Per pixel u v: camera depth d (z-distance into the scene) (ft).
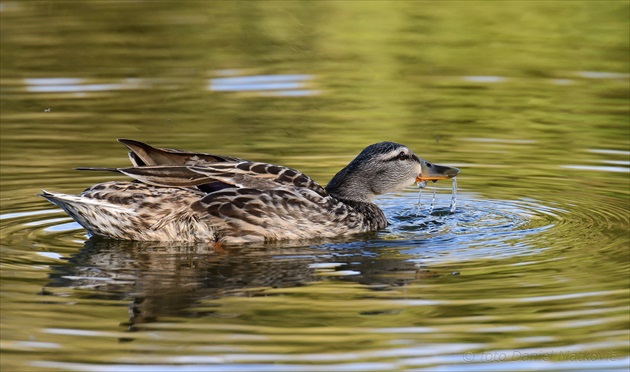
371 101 69.41
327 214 45.16
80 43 83.61
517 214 48.32
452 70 77.15
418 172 49.67
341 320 34.50
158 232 43.47
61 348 32.32
